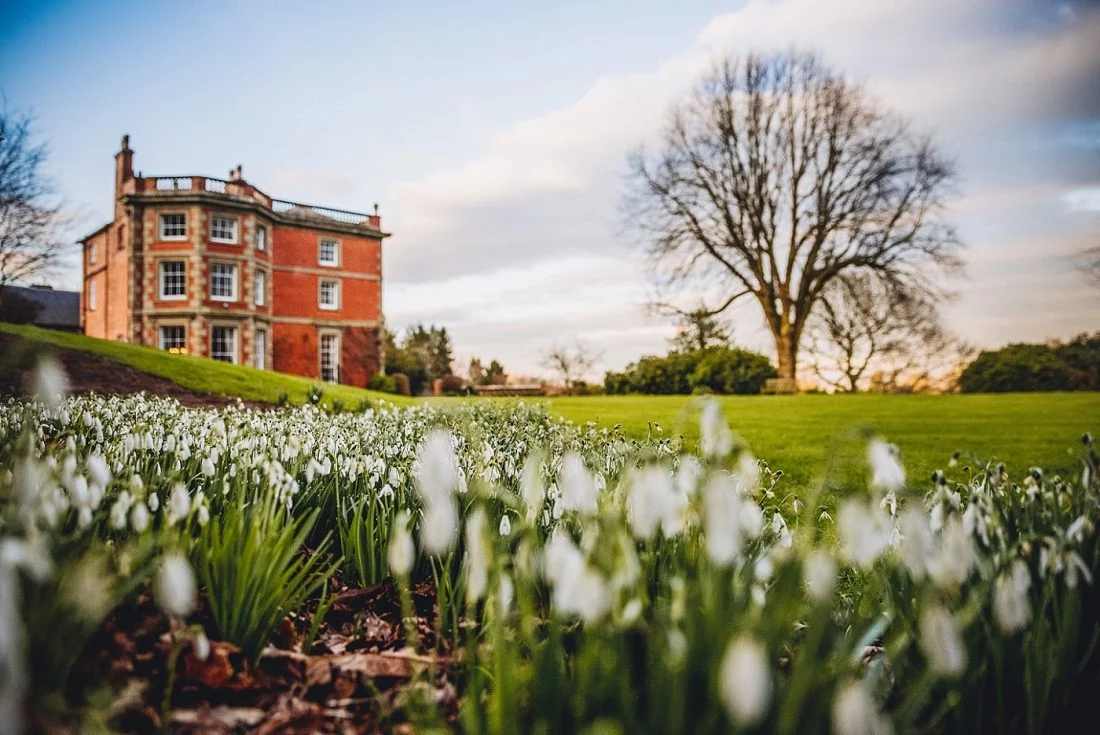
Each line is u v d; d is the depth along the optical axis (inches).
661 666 53.4
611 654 54.4
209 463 120.3
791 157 1370.6
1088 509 86.3
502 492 84.7
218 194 1211.2
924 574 70.5
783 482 253.0
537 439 214.7
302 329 1391.5
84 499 80.8
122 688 69.7
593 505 72.5
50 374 55.2
